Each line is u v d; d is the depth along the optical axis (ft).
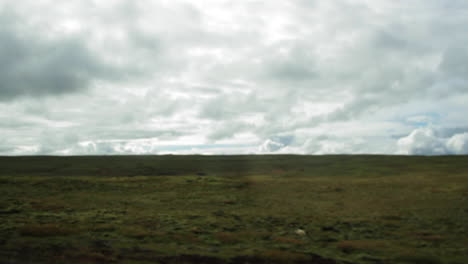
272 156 618.03
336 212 126.21
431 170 321.32
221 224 96.48
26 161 486.79
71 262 49.34
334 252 67.56
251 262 56.70
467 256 65.87
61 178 219.61
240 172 398.01
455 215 116.16
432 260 61.98
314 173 355.77
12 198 139.13
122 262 51.16
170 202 149.28
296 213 123.34
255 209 134.62
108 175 363.76
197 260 55.72
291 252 64.49
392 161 442.09
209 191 190.49
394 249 70.33
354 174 329.11
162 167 446.60
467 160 399.03
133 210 120.37
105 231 77.61
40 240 63.62
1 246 57.11
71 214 102.68
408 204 142.82
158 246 64.85
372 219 110.42
